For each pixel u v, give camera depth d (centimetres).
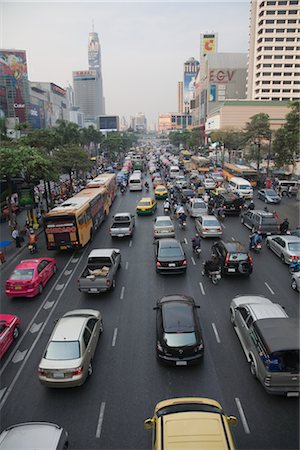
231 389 1089
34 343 1396
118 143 11100
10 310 1677
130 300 1711
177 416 764
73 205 2572
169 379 1142
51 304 1719
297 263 1977
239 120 11019
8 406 1059
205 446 687
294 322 1118
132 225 2845
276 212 3553
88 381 1147
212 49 19288
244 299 1455
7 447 792
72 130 6912
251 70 13325
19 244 2683
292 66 12544
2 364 1270
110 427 964
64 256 2436
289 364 996
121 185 5184
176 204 3697
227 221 3266
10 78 10950
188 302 1338
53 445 795
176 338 1166
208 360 1234
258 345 1091
